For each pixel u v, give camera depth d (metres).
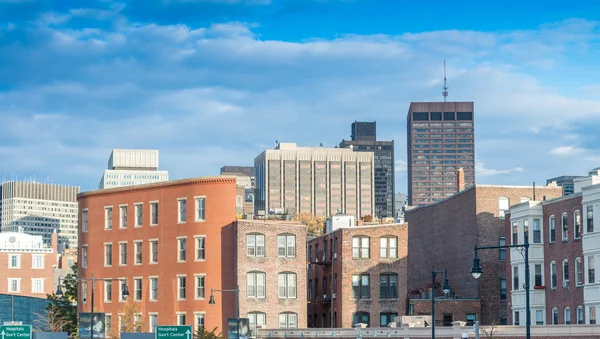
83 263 140.12
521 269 112.62
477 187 134.00
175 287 129.38
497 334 98.88
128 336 100.12
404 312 132.62
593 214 100.00
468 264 135.50
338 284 133.12
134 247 134.12
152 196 133.25
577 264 103.12
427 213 149.62
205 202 128.50
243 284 125.44
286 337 120.75
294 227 130.00
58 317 145.12
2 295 168.25
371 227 133.75
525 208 112.38
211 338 117.62
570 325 91.44
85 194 141.00
